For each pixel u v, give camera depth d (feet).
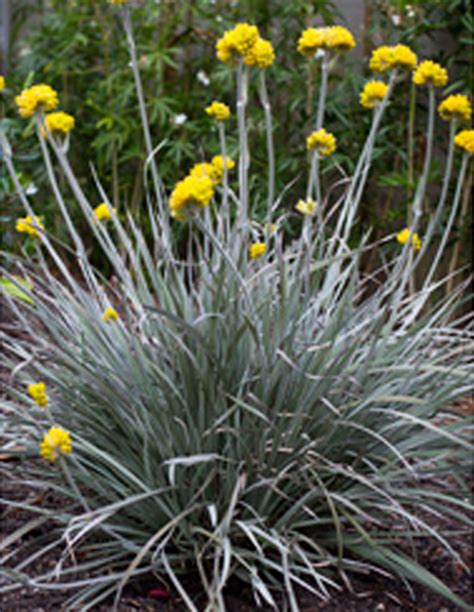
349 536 7.25
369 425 7.14
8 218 12.52
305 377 6.93
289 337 6.69
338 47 7.52
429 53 15.93
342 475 7.25
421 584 7.36
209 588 6.15
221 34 16.53
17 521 7.89
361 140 15.57
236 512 6.84
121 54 16.97
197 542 6.86
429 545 8.15
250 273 7.54
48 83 17.97
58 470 7.39
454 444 7.26
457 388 7.27
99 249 16.69
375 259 16.12
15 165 15.62
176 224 14.67
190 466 6.97
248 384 6.68
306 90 15.78
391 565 6.96
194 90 17.29
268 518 7.06
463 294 15.38
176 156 15.57
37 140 16.39
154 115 15.58
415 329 7.16
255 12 16.10
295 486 7.04
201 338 6.32
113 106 16.76
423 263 15.56
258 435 6.62
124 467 7.13
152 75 16.80
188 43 17.34
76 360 7.02
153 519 7.11
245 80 7.38
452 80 15.58
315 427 7.07
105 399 6.97
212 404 6.70
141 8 16.57
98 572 6.88
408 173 14.87
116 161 16.24
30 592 6.81
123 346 7.19
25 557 7.36
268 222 7.18
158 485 6.82
